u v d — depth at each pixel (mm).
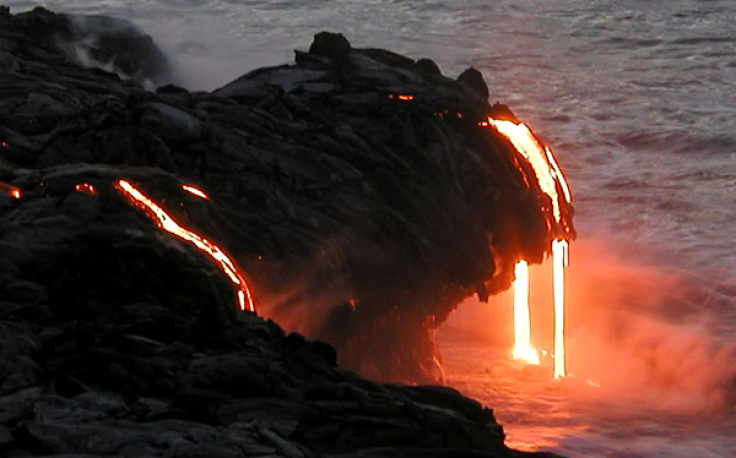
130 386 24875
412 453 23156
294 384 25422
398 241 43844
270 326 29953
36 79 46562
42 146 40375
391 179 45562
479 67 115062
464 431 24844
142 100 41812
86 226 32125
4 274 29688
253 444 22141
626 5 135625
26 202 34062
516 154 50312
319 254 40719
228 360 25688
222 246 37688
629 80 110375
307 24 126812
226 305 29391
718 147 92250
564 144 93250
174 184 37344
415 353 49375
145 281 29844
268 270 38938
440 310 50062
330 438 23703
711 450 48938
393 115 47812
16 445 21609
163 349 26422
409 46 121938
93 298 29500
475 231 46656
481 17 130375
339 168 44062
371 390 25984
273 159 43031
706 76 111875
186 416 23438
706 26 128250
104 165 37000
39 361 25734
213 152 41656
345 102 48500
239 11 129750
